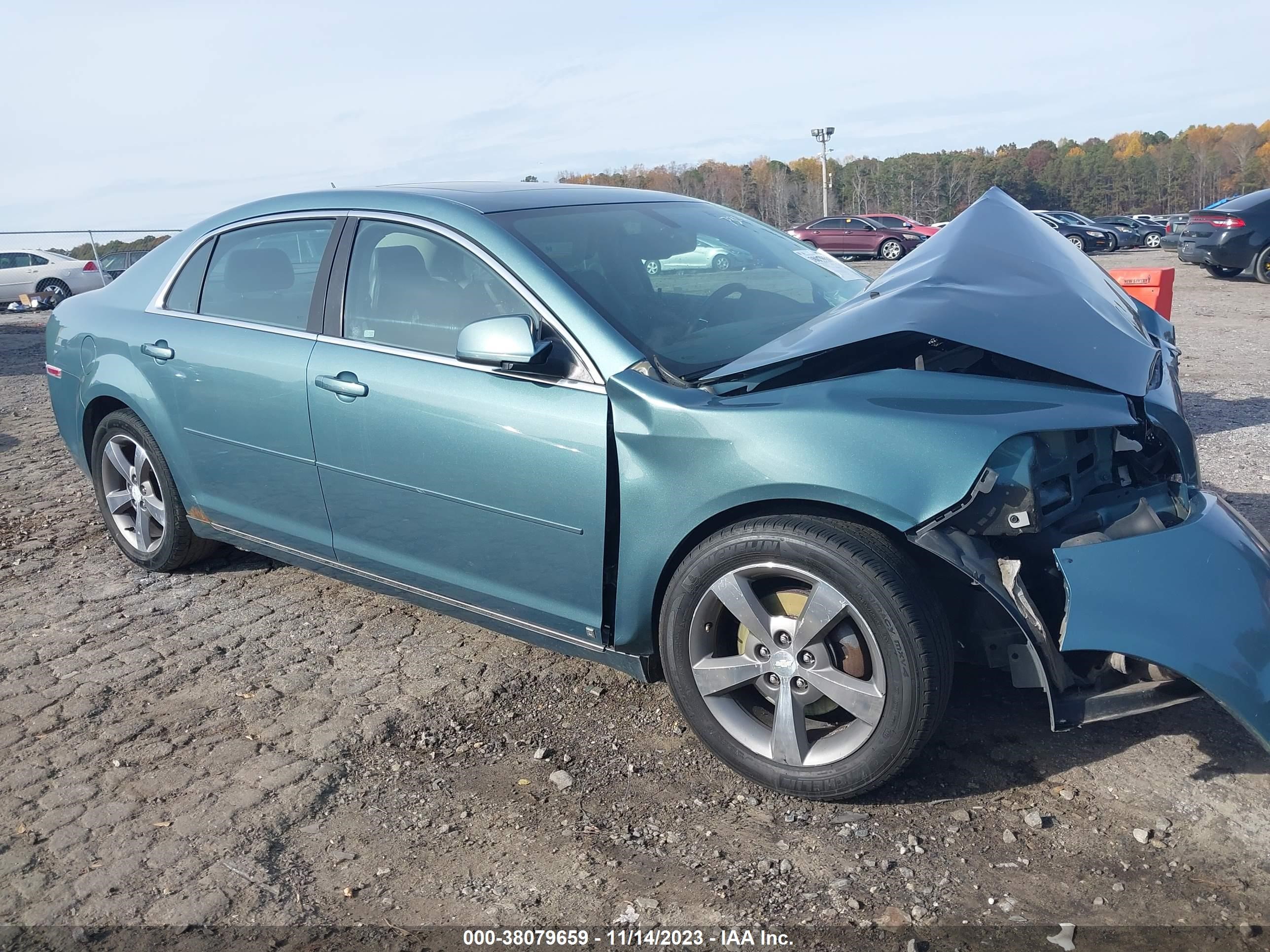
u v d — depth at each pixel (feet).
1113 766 8.94
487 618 10.68
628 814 8.67
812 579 8.17
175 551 14.25
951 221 11.86
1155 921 7.04
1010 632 8.48
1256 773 8.74
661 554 8.94
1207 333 34.94
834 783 8.39
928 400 8.22
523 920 7.42
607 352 9.30
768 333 10.41
